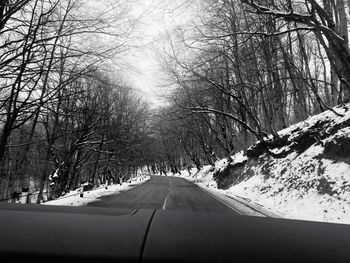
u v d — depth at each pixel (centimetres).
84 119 2395
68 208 240
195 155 6969
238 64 2477
